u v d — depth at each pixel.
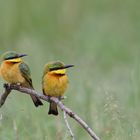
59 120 13.30
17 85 11.35
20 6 23.34
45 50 20.42
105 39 21.19
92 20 23.31
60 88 11.58
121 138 11.91
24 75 11.97
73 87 15.16
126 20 23.17
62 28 23.34
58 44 21.25
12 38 22.42
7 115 12.91
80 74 16.97
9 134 12.55
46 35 22.73
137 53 18.33
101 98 13.94
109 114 11.99
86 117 13.41
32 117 13.20
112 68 18.56
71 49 20.36
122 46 20.64
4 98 10.51
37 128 12.83
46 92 11.70
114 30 22.48
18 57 12.04
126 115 12.75
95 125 13.00
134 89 14.16
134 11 23.55
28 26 23.09
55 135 12.68
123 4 24.22
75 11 23.94
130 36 21.95
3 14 23.09
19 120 12.91
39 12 23.47
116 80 16.56
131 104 13.85
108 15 23.72
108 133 12.23
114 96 12.73
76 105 14.17
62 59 19.02
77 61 18.55
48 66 11.59
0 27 22.89
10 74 11.94
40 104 11.49
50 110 11.62
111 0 24.47
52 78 11.50
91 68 17.98
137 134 12.27
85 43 21.02
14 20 23.06
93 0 24.31
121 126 11.98
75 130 13.23
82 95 14.59
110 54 20.05
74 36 22.08
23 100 14.24
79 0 24.11
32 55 18.94
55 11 23.78
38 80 16.92
